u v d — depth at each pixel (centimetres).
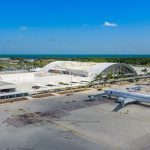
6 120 7919
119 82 16950
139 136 6506
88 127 7244
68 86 13875
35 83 14650
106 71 17925
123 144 5984
